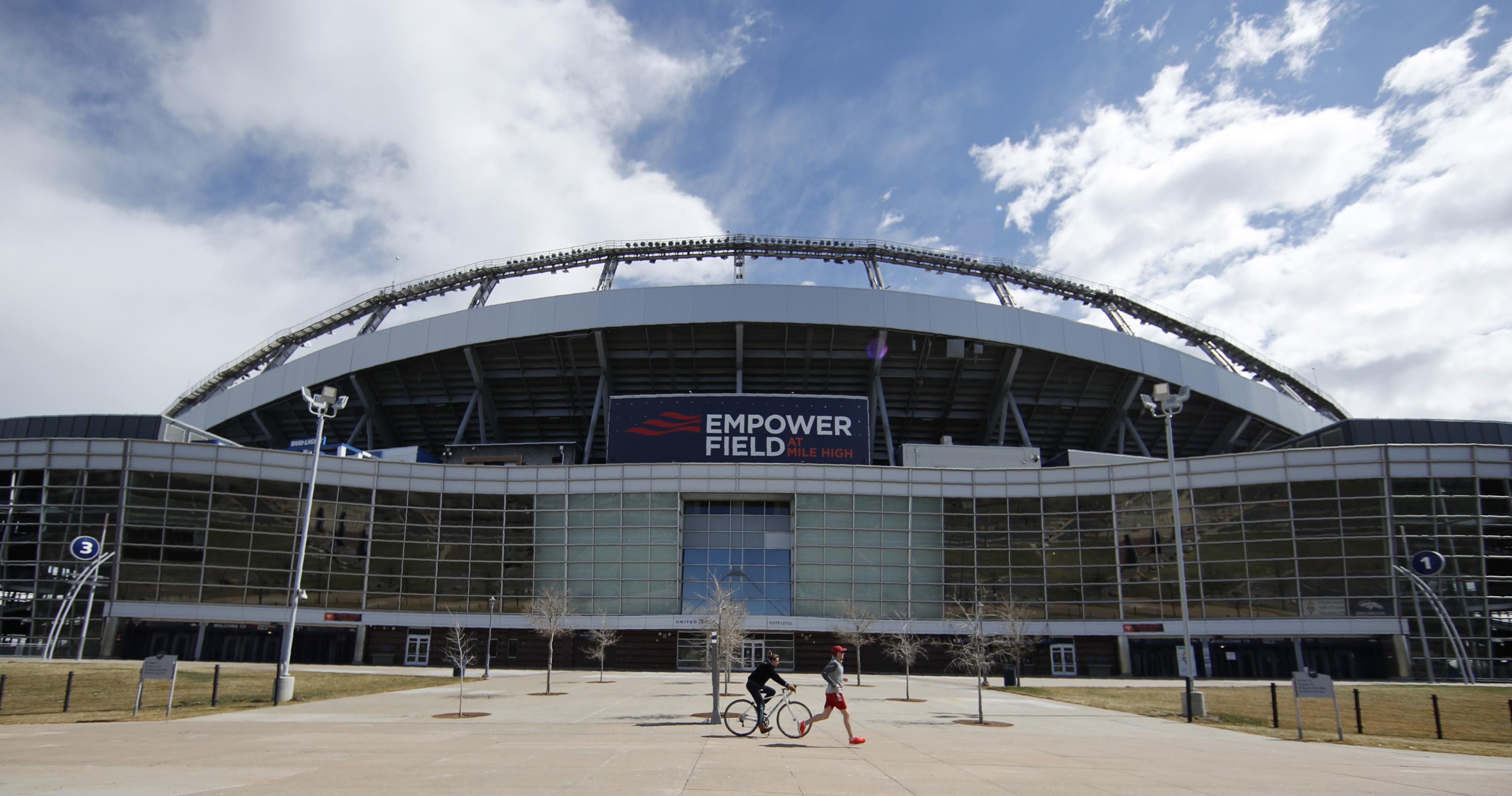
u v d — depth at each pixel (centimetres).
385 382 7256
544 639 5147
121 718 2141
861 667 4988
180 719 2125
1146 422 7575
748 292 6612
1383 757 1572
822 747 1519
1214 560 4866
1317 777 1255
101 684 2933
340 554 5125
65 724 1977
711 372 7119
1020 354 6769
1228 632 4762
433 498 5331
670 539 5272
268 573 4994
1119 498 5119
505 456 6209
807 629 5072
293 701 2639
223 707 2428
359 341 7119
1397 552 4594
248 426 7894
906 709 2531
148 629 4856
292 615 2755
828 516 5288
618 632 5112
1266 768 1359
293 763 1245
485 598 5228
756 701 1689
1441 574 4547
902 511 5303
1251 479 4875
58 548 4803
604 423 7381
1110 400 7306
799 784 1075
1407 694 3225
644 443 5706
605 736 1677
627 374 7106
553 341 6738
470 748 1452
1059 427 7650
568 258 7750
